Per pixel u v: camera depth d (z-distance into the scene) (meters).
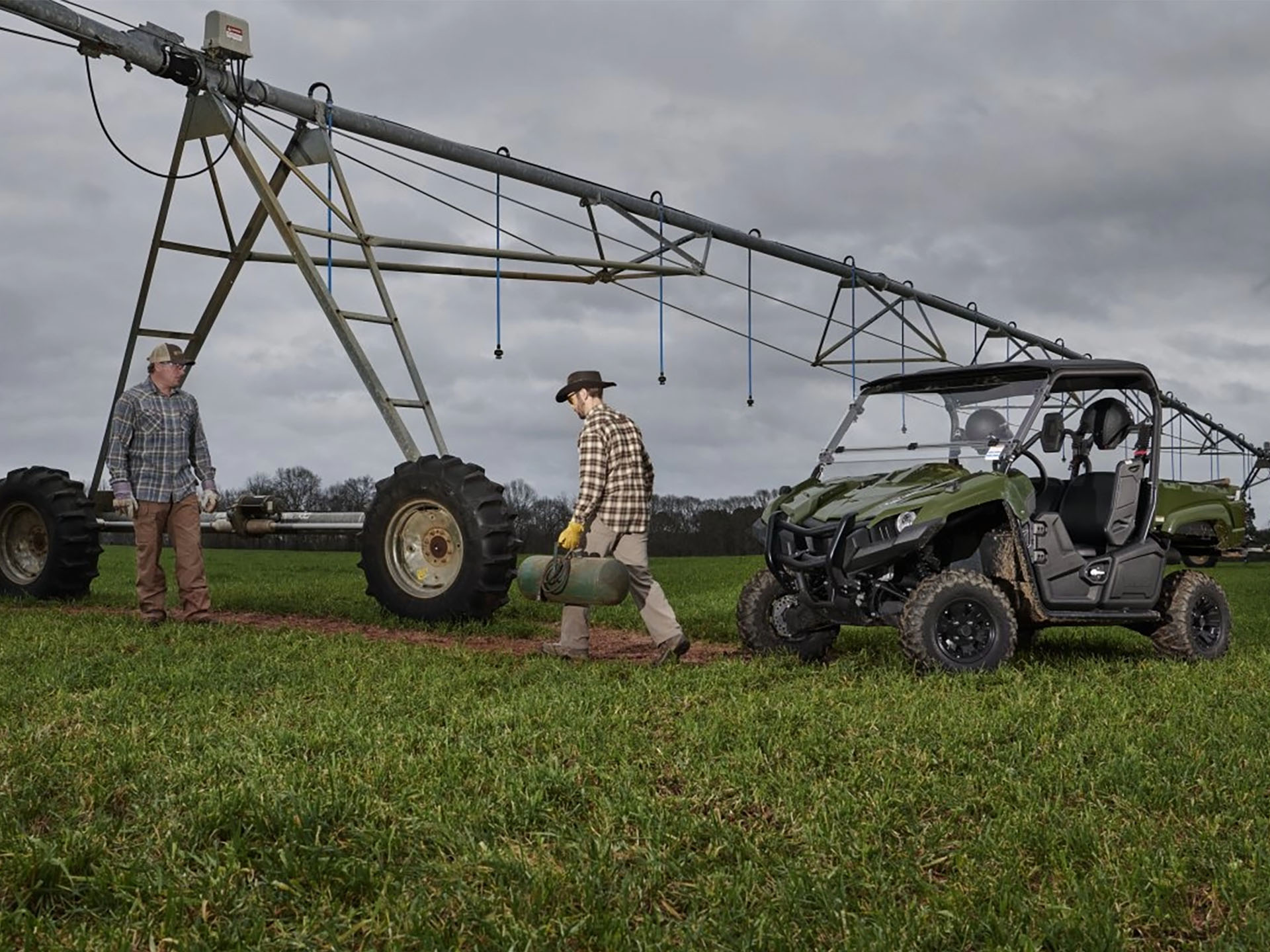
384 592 8.59
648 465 6.90
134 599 10.94
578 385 6.76
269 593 11.53
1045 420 6.63
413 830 2.92
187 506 8.31
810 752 3.86
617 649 7.66
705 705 4.81
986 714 4.57
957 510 6.08
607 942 2.34
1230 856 2.88
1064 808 3.30
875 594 6.34
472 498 8.14
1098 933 2.39
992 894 2.59
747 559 27.25
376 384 8.70
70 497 10.52
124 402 8.08
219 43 8.84
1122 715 4.56
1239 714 4.62
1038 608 6.37
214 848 2.79
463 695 4.87
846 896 2.61
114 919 2.43
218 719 4.30
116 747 3.71
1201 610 7.21
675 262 13.16
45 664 5.60
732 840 2.93
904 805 3.29
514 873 2.67
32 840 2.75
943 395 6.93
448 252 10.49
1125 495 6.82
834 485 6.79
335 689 5.06
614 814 3.10
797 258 14.73
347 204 9.54
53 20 7.95
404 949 2.32
